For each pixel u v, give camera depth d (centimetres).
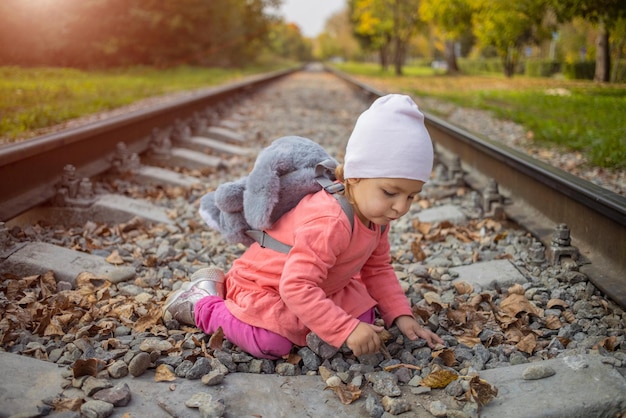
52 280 316
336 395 223
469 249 397
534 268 348
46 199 421
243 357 247
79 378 220
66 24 2339
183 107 891
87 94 1224
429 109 1126
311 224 231
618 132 672
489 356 252
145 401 212
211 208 276
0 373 218
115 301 300
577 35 1016
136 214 441
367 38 4822
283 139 257
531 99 1066
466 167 593
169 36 2928
